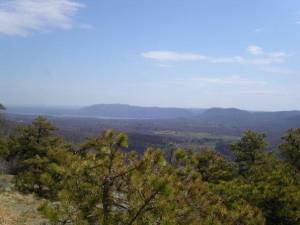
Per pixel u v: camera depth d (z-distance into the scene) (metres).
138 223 8.56
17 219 17.69
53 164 9.02
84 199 8.62
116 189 8.77
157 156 8.82
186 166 9.87
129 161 8.93
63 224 8.52
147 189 8.59
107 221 8.45
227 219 10.33
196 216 9.47
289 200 15.72
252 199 15.89
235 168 30.77
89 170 8.70
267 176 19.28
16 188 25.30
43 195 18.30
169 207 8.66
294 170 22.45
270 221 15.91
